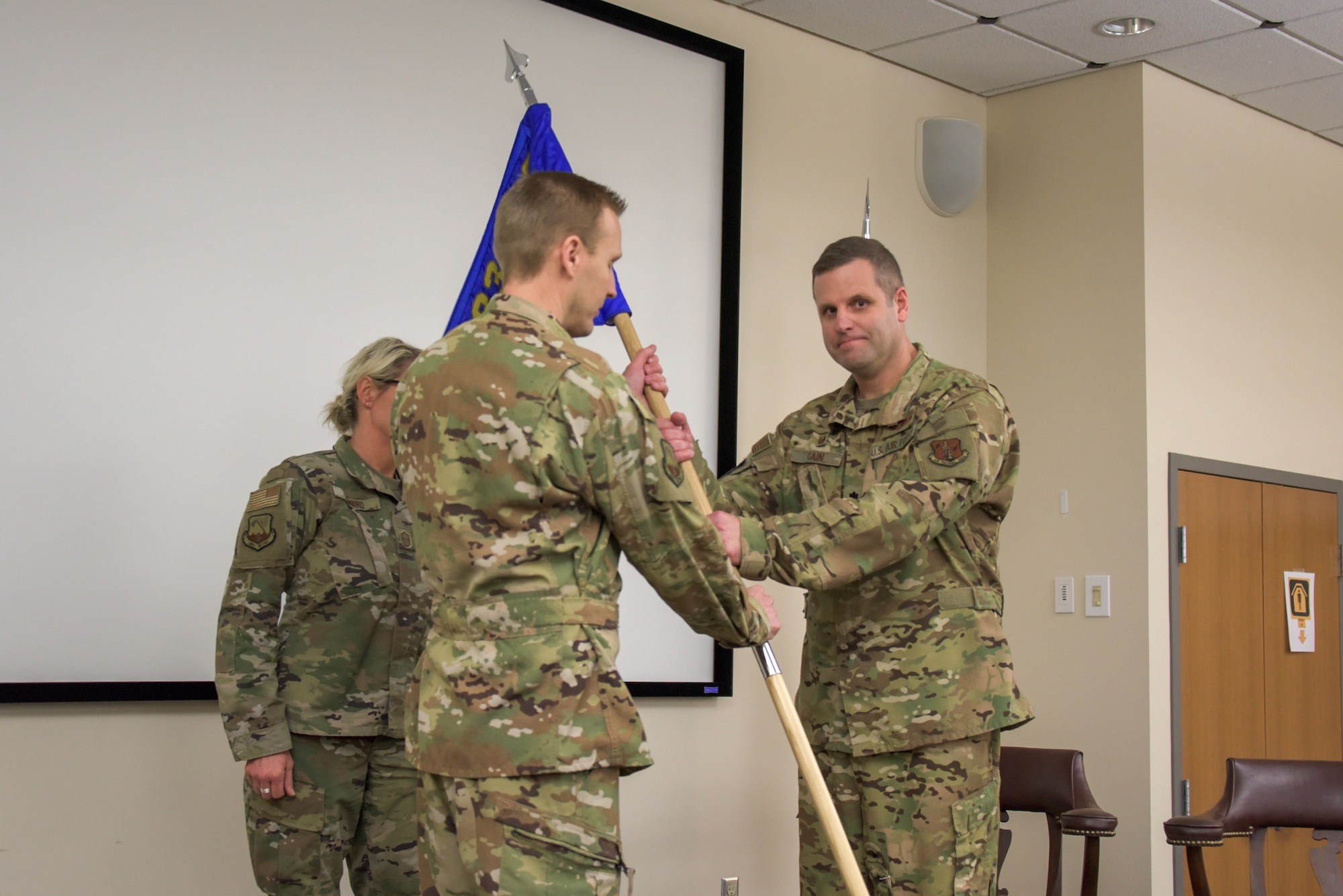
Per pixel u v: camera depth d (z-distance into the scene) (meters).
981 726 2.23
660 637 3.49
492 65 3.30
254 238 2.90
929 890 2.20
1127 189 4.25
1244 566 4.47
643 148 3.58
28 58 2.64
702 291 3.68
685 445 2.22
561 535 1.58
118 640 2.66
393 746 2.30
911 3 3.81
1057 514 4.32
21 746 2.55
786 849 3.75
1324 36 4.02
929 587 2.29
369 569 2.28
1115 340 4.23
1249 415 4.56
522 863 1.51
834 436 2.46
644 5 3.63
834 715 2.33
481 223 3.26
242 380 2.86
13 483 2.57
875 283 2.36
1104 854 4.07
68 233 2.66
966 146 4.34
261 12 2.94
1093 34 4.04
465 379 1.60
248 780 2.21
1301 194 4.91
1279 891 4.47
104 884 2.61
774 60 3.96
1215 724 4.27
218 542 2.80
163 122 2.79
